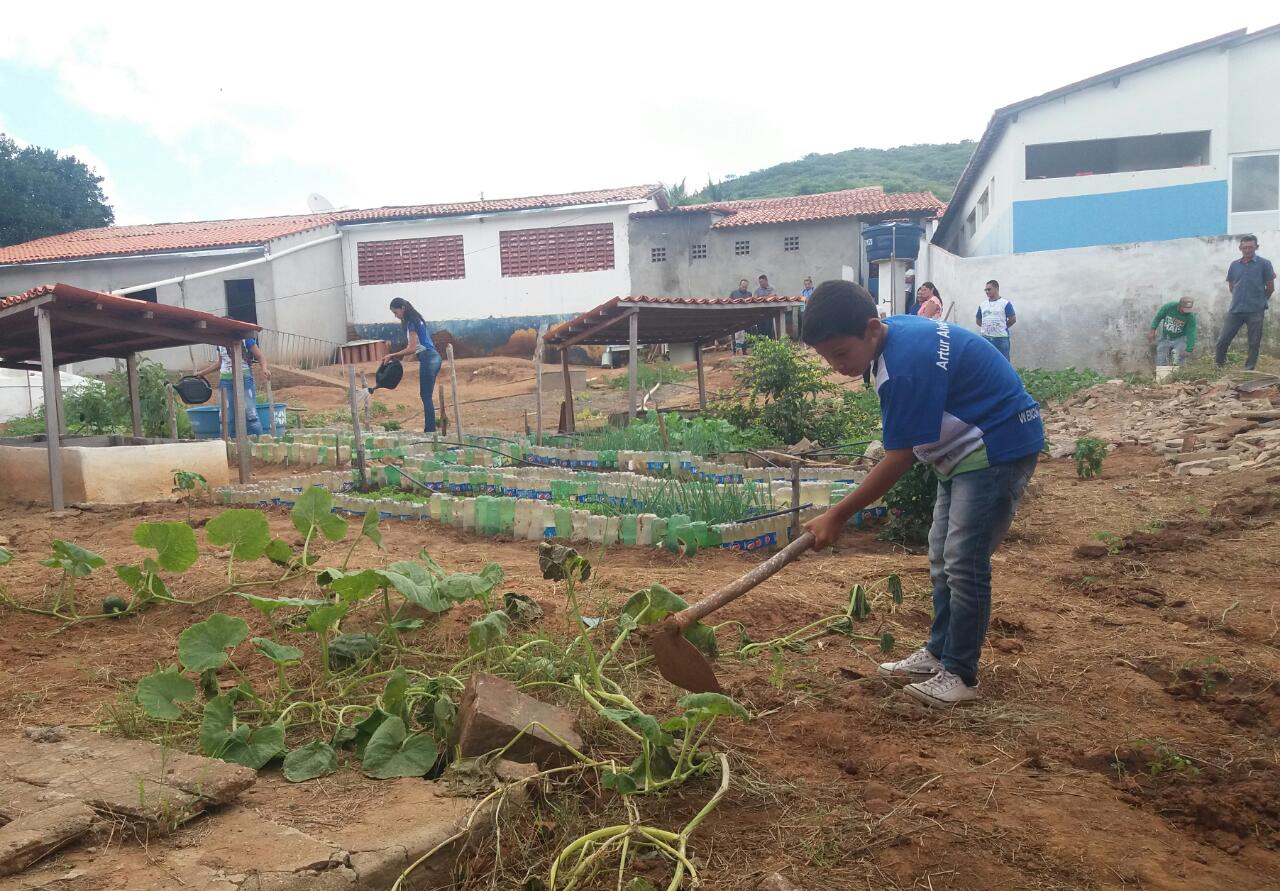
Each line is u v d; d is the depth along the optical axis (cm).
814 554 635
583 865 236
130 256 2533
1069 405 1343
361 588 348
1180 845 264
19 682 374
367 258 2769
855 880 242
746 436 1100
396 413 1959
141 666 396
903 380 333
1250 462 845
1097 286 1723
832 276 2638
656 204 3050
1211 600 493
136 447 922
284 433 1452
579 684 316
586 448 1145
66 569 461
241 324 981
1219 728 342
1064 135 2027
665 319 1285
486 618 351
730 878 244
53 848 227
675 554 623
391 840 236
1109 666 401
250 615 466
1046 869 248
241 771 269
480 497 761
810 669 394
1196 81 1961
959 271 1803
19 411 2155
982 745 328
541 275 2727
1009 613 475
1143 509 737
